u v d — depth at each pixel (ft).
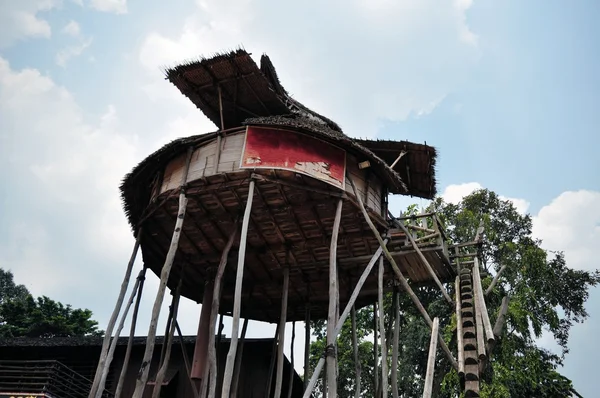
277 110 62.23
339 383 107.55
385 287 70.79
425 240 62.75
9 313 136.77
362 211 55.16
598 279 100.17
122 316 57.06
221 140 55.52
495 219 108.37
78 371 78.02
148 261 68.49
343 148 56.39
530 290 91.09
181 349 75.41
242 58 54.13
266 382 75.61
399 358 101.04
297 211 58.65
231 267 70.03
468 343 52.95
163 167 60.03
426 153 63.72
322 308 75.97
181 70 56.65
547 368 96.22
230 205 58.08
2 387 66.95
